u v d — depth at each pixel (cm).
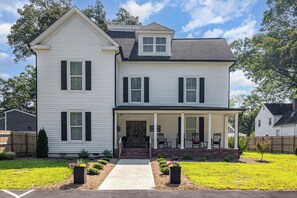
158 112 1695
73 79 1694
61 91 1686
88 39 1695
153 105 1886
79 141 1681
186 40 2167
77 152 1678
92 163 1295
